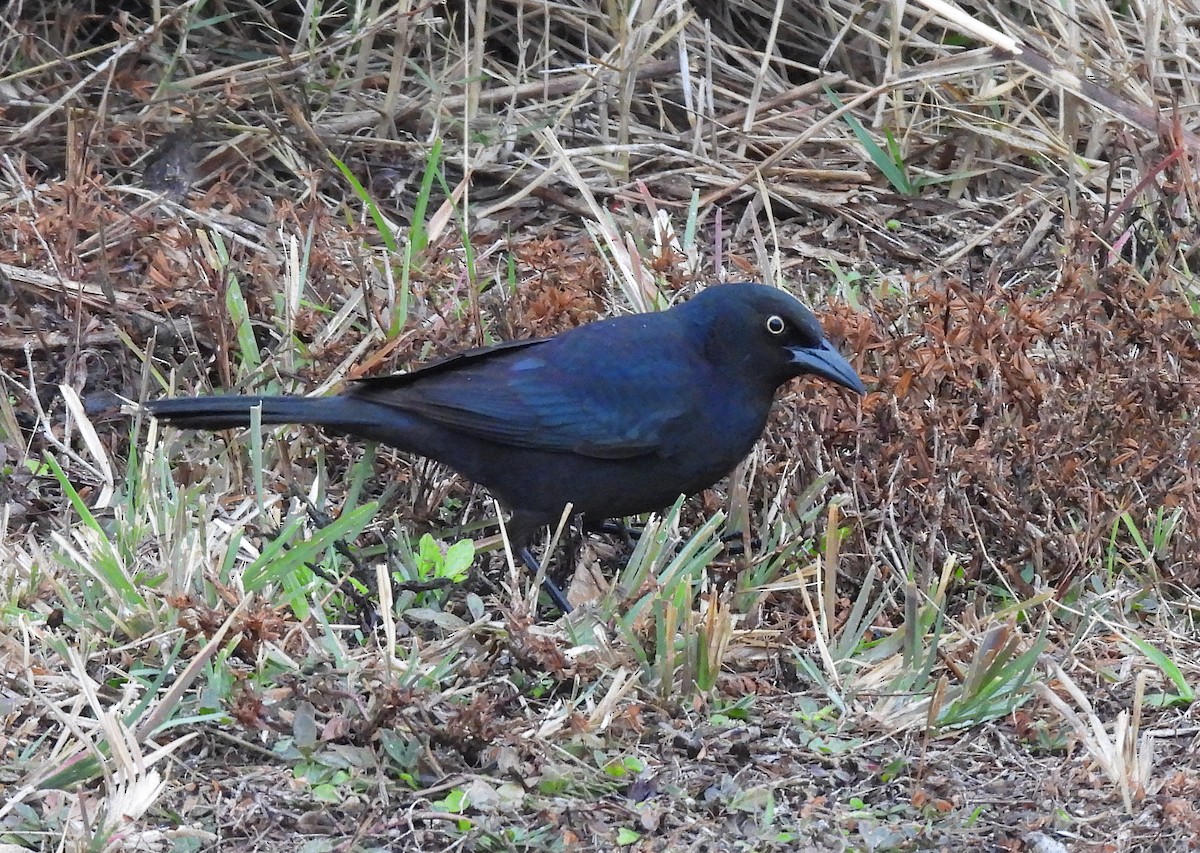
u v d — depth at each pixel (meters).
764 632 9.77
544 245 12.49
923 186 15.67
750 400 10.23
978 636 9.69
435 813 8.01
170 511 10.09
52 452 11.41
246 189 14.55
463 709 8.48
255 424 10.09
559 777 8.30
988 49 15.01
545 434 10.12
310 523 10.62
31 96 14.89
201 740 8.48
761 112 16.05
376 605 9.71
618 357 10.16
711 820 8.14
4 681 8.76
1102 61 16.19
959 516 10.55
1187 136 14.34
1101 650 9.92
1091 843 7.99
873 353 11.29
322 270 12.70
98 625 9.23
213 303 11.83
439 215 13.39
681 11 15.75
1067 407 11.09
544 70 15.62
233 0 16.33
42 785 7.97
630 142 15.76
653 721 8.98
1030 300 12.15
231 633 8.98
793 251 14.63
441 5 16.38
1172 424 11.27
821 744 8.84
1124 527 10.96
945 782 8.52
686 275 12.98
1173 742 9.02
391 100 15.28
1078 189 15.20
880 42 15.73
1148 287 11.80
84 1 15.95
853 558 10.54
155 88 15.12
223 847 7.75
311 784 8.24
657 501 10.43
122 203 13.78
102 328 12.28
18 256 12.59
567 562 10.47
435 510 10.90
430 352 11.89
